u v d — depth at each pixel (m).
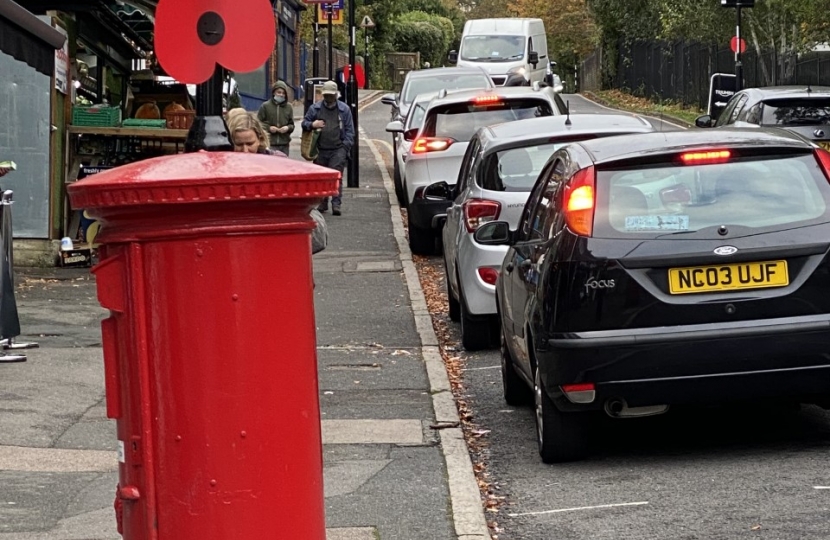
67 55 16.19
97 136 16.53
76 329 11.48
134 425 3.72
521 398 8.82
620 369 6.62
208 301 3.66
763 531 5.69
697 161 7.04
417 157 16.59
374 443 7.80
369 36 74.31
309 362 3.82
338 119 20.81
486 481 6.91
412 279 14.94
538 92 16.36
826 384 6.70
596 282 6.68
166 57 4.10
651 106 49.94
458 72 25.41
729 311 6.63
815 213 6.83
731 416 8.09
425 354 10.74
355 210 21.88
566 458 7.18
